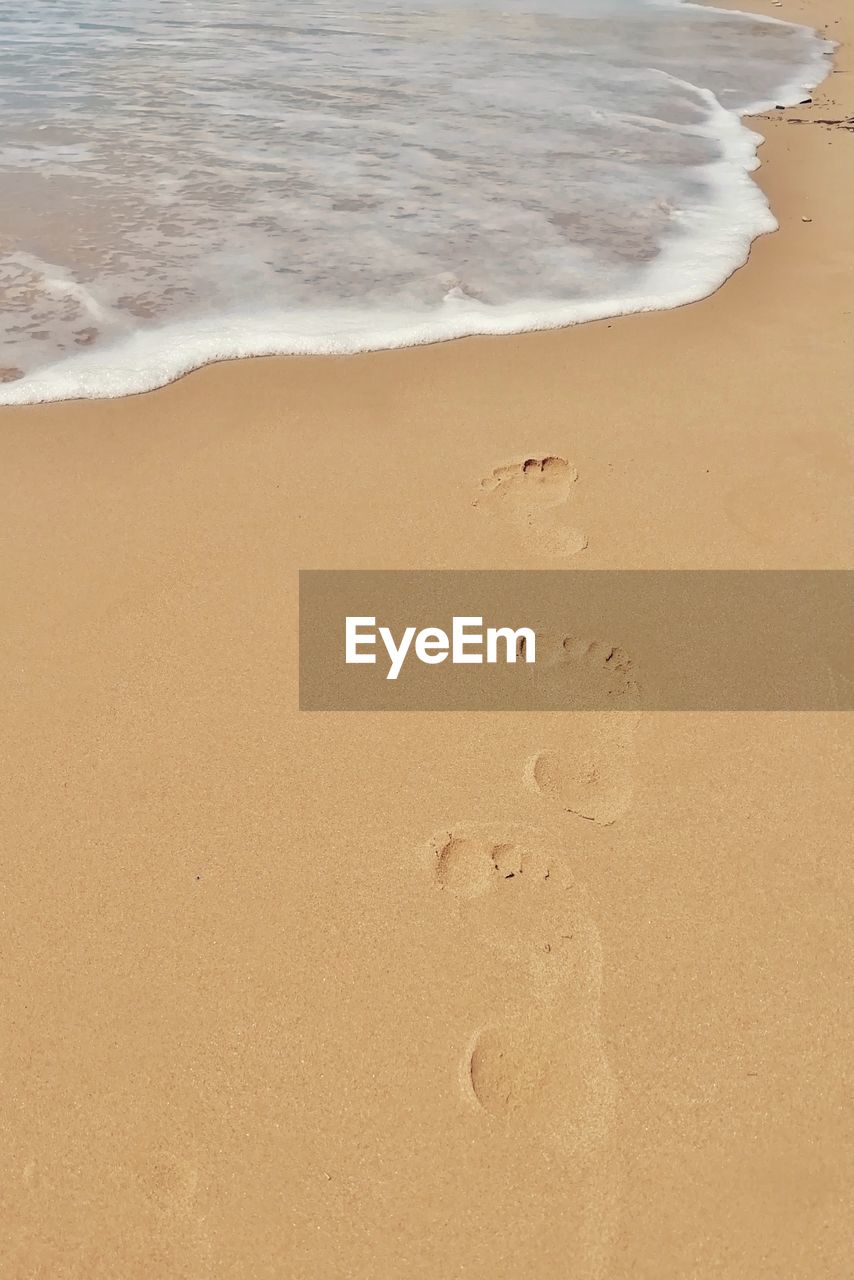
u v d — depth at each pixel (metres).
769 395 3.54
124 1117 1.66
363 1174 1.59
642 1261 1.51
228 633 2.53
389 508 2.96
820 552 2.82
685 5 11.56
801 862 2.04
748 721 2.32
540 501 3.00
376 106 6.79
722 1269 1.50
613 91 7.44
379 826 2.09
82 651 2.46
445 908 1.95
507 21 9.98
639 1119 1.65
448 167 5.66
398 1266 1.50
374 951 1.88
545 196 5.29
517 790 2.16
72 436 3.24
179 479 3.06
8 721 2.29
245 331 3.84
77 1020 1.78
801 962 1.87
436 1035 1.76
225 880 1.99
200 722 2.30
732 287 4.36
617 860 2.03
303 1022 1.78
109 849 2.04
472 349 3.82
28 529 2.84
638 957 1.87
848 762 2.24
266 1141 1.63
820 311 4.15
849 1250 1.53
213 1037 1.76
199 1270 1.50
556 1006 1.80
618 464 3.17
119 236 4.59
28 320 3.86
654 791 2.17
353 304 4.09
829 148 6.32
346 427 3.33
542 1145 1.62
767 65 8.67
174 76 7.29
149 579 2.68
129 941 1.89
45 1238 1.53
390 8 10.35
